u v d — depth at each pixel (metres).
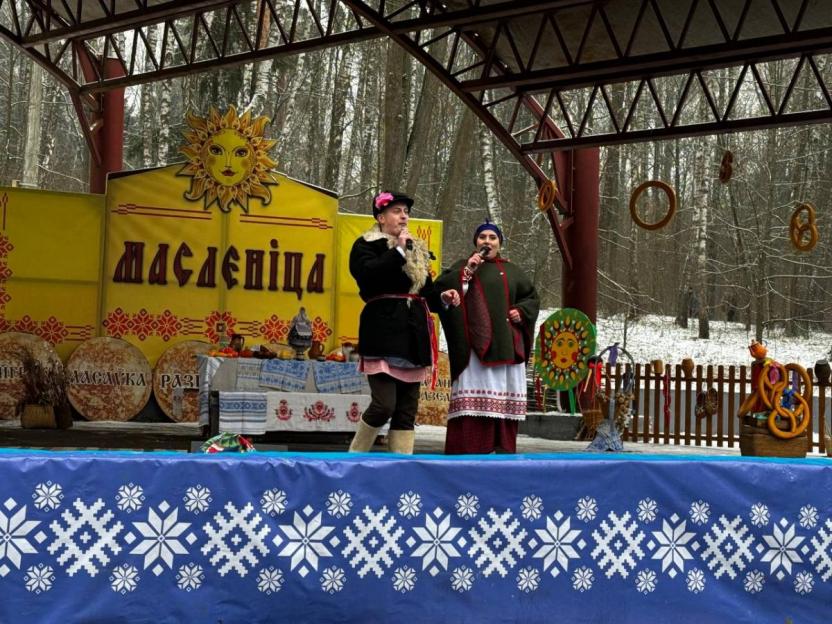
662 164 50.28
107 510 4.53
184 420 15.12
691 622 5.18
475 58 41.53
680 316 44.91
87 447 11.02
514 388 8.59
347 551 4.79
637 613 5.13
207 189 15.31
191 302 15.27
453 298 7.79
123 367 14.96
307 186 15.62
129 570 4.54
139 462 4.57
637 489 5.17
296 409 11.23
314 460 4.78
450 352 8.50
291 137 40.59
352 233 15.81
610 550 5.12
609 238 42.97
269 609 4.69
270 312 15.46
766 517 5.31
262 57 16.25
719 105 44.66
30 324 14.75
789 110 44.97
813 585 5.36
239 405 11.03
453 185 27.69
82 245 14.97
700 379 15.43
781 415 10.41
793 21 14.65
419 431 15.26
